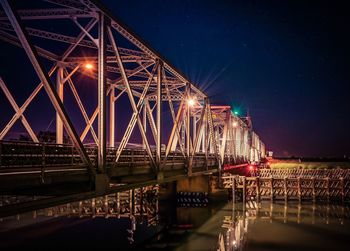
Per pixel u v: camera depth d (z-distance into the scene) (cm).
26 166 966
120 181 1738
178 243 2530
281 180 4450
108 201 4384
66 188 1194
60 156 1185
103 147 1329
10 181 916
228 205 4116
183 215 3538
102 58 1319
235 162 5091
